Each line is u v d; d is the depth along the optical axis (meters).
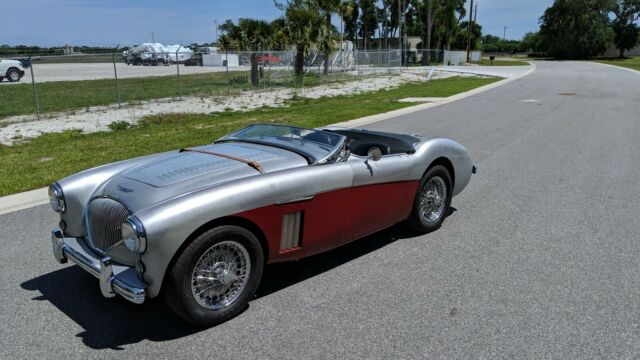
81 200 3.69
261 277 3.75
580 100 18.20
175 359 2.93
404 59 56.38
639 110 15.11
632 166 7.82
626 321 3.31
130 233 2.89
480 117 13.80
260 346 3.05
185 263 3.03
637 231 4.98
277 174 3.50
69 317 3.43
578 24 83.12
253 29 26.33
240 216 3.23
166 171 3.61
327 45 26.16
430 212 5.02
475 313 3.42
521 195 6.28
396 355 2.94
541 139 10.26
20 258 4.44
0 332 3.23
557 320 3.32
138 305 3.61
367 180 4.08
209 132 11.36
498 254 4.45
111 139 10.55
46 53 50.78
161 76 30.91
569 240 4.75
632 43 85.62
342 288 3.82
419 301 3.60
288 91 22.72
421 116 14.04
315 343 3.07
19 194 6.38
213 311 3.25
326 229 3.86
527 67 49.12
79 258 3.42
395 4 73.12
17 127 12.46
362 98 19.92
